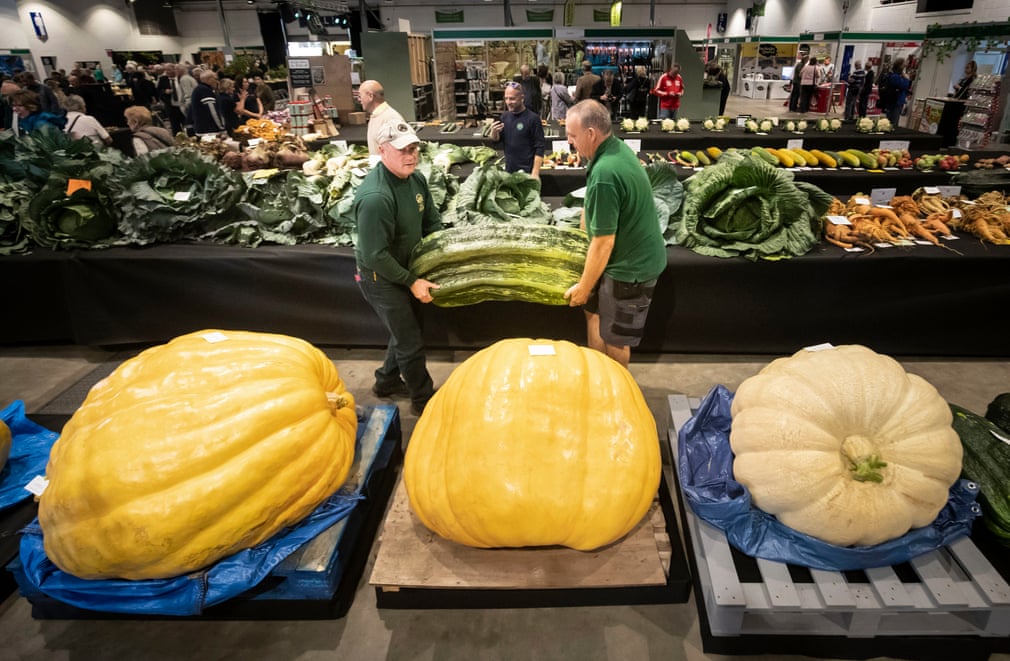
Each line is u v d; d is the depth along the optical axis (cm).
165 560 167
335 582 193
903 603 168
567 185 536
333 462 188
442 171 402
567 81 871
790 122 698
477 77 908
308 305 365
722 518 184
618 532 179
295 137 566
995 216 359
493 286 294
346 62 865
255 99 959
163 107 1219
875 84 1209
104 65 1897
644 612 200
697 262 337
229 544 172
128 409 172
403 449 280
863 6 1455
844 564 176
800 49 1391
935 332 350
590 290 263
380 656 187
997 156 587
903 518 171
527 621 197
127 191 367
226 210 374
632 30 820
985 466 198
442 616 199
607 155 243
